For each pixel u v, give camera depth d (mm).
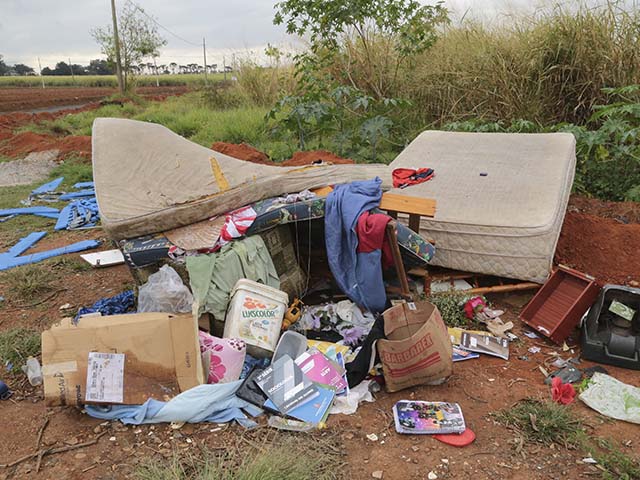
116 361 2992
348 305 4027
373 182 4277
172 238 3885
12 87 42250
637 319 3617
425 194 4918
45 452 2750
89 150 11359
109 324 3035
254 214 3984
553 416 2863
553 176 4812
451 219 4418
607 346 3469
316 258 4664
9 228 6812
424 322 3400
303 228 4613
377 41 9680
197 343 3070
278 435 2818
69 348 2979
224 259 3688
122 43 25688
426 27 8945
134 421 2924
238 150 8531
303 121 8891
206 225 3963
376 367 3338
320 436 2822
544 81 7895
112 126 4535
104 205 3980
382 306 3963
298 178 4457
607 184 6324
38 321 4211
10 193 8711
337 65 9859
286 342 3434
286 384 3084
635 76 7129
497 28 8656
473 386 3283
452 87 8648
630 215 5641
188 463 2629
